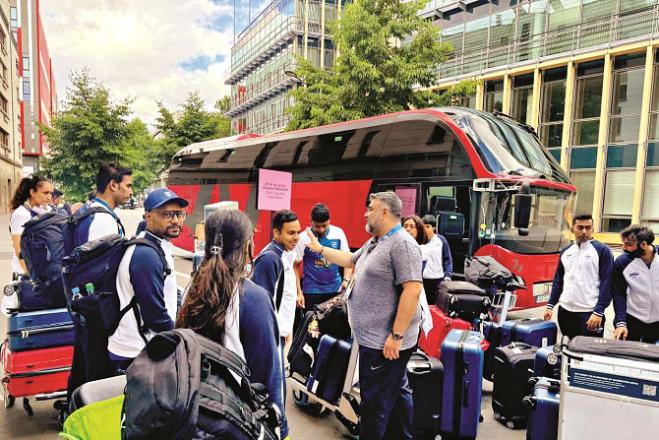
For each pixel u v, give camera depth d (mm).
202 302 1601
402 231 2873
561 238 7141
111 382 1952
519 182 6391
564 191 7211
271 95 34281
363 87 14234
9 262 10961
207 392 1342
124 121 17578
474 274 4633
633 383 2373
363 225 8242
